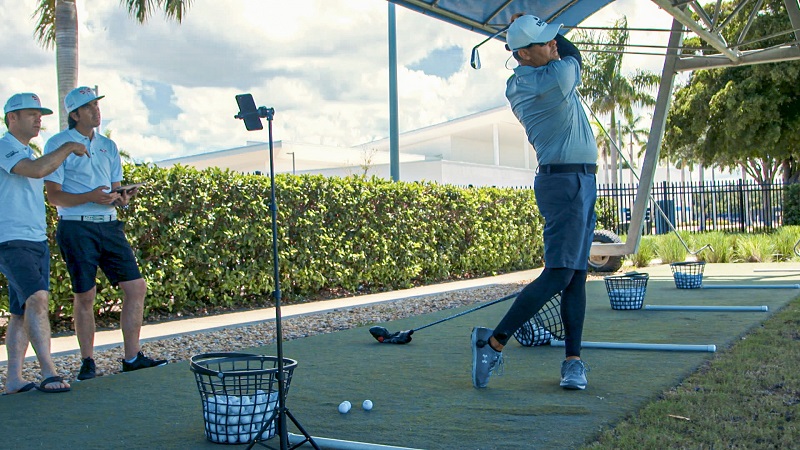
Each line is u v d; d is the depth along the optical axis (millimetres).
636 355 4605
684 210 21109
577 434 2939
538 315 5195
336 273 9781
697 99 26172
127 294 4777
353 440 2961
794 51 9258
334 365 4621
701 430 2877
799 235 14016
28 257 4188
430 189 11570
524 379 4070
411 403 3566
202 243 8148
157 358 5242
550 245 3770
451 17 7863
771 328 5379
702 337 5180
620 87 39938
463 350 5102
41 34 13188
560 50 3967
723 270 11648
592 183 3873
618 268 11750
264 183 8852
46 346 4152
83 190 4660
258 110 2688
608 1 8328
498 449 2787
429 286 11266
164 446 2971
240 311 8500
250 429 2959
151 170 7660
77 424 3367
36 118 4367
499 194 13234
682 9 7871
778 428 2885
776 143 25578
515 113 3980
